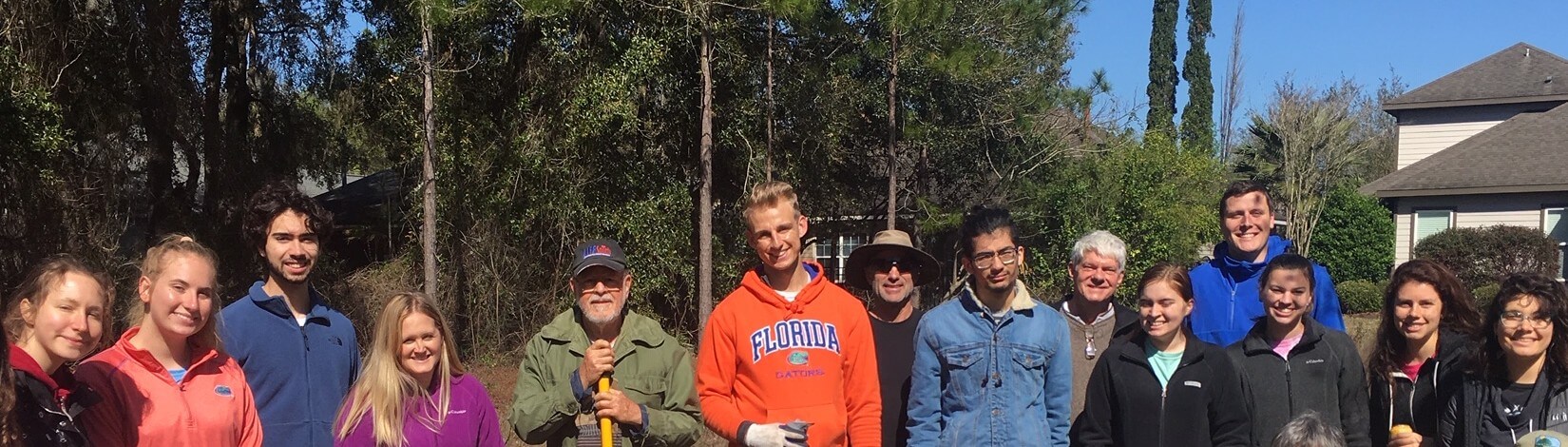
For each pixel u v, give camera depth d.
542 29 13.02
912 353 3.77
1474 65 22.39
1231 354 3.56
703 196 13.26
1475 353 3.31
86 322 2.66
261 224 3.35
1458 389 3.35
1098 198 16.11
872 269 3.80
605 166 13.73
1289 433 3.21
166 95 13.03
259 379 3.25
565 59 13.16
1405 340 3.63
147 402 2.84
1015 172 16.92
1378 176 34.53
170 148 13.41
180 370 2.97
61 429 2.55
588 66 13.12
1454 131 21.75
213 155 14.09
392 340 3.15
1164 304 3.37
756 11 13.08
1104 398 3.51
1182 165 16.58
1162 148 16.80
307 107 16.81
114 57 12.11
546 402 3.17
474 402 3.31
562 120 13.38
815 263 3.49
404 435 3.11
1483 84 21.50
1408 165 20.70
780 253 3.25
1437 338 3.55
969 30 14.91
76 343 2.64
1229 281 4.15
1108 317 3.79
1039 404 3.37
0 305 3.14
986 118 16.34
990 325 3.40
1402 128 22.36
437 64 12.96
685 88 14.22
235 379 3.08
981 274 3.36
